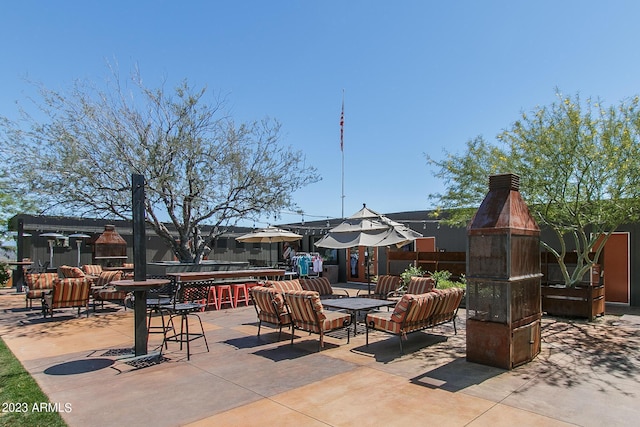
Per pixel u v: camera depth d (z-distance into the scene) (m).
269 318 6.95
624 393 4.36
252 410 3.95
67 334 7.43
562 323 8.34
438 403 4.09
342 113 19.56
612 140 7.85
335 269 17.95
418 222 14.84
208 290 10.32
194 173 10.93
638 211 8.47
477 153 10.00
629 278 10.84
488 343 5.37
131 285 5.30
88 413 3.90
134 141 10.11
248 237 14.42
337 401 4.17
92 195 9.84
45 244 17.89
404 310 5.97
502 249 5.28
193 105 10.91
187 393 4.43
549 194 8.24
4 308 10.74
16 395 4.36
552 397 4.25
